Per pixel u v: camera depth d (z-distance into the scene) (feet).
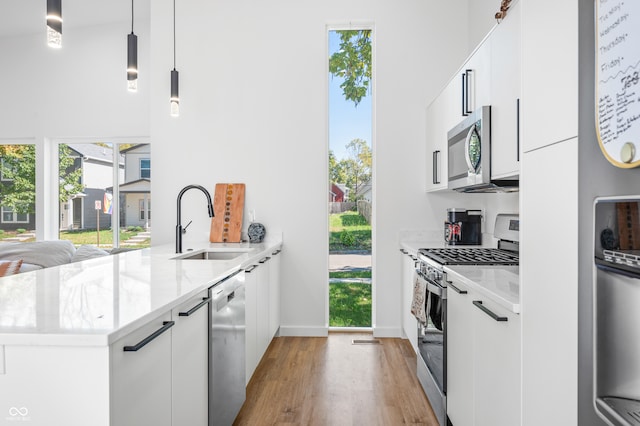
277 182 13.10
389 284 12.92
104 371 3.43
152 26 13.30
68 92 16.08
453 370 6.98
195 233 13.15
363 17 12.98
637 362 2.71
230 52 13.17
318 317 13.05
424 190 12.85
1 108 16.28
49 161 16.30
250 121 13.15
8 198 16.40
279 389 9.15
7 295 4.80
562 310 3.70
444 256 8.39
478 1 11.84
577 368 3.44
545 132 4.04
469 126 7.95
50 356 3.46
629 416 2.76
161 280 5.80
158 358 4.44
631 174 2.71
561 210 3.72
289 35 13.10
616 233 2.89
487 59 7.25
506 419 4.88
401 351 11.63
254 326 9.20
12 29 15.69
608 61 2.95
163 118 13.26
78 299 4.59
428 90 12.89
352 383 9.48
